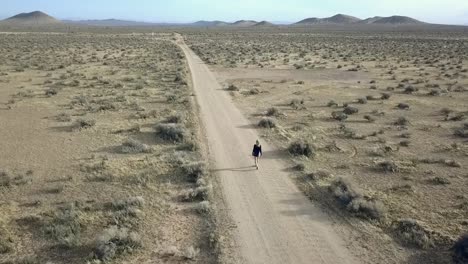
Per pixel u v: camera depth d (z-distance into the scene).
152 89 58.72
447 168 29.47
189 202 23.53
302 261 17.92
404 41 168.50
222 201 23.48
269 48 134.38
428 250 18.83
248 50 125.00
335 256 18.33
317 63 94.62
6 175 26.42
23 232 20.12
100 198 23.77
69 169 28.08
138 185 25.45
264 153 32.16
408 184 26.33
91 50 117.81
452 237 19.75
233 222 21.12
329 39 185.50
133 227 20.61
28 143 33.69
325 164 30.30
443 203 23.66
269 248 18.86
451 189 25.66
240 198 23.92
